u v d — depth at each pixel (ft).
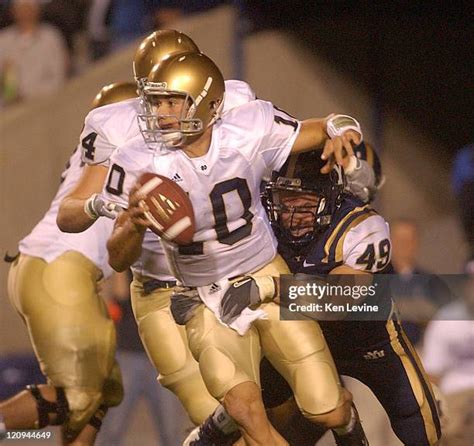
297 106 75.36
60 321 46.83
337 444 41.27
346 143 38.60
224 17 74.49
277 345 38.78
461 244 73.26
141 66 42.75
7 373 64.95
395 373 42.32
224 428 40.81
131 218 35.55
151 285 44.06
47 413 46.37
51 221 48.24
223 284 38.83
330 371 38.78
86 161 41.27
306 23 75.10
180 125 36.91
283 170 40.83
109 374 47.80
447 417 46.26
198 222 37.65
